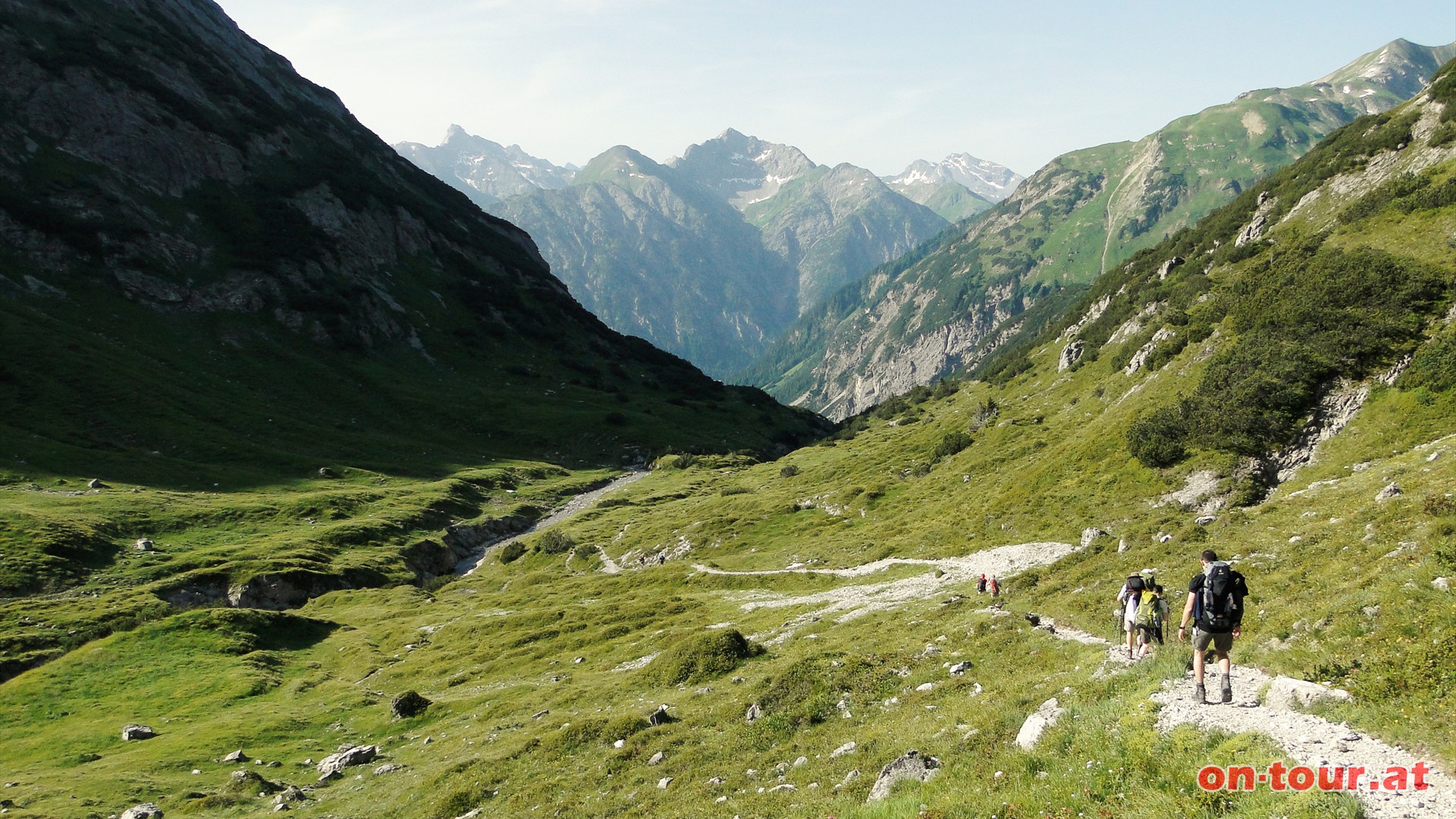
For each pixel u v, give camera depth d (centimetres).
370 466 15225
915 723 2173
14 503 9744
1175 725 1352
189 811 3341
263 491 12794
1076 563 4147
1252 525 3481
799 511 10225
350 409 18162
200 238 19900
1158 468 5656
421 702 4747
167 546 9844
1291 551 2744
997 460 9269
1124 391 9306
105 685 5759
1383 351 4784
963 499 8088
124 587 8512
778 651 4138
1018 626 3019
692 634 4944
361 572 10175
